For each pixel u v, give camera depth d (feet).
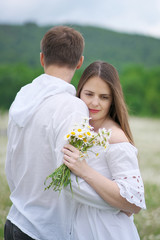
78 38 6.95
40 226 6.48
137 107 82.84
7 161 7.05
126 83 84.79
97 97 7.22
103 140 6.22
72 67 6.91
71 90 6.71
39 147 6.40
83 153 6.21
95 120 7.54
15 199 6.81
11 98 72.69
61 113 6.23
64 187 6.23
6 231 6.95
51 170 6.47
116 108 7.39
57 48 6.73
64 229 6.65
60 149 6.18
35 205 6.61
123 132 7.11
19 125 6.53
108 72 7.22
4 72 73.61
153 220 13.08
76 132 6.00
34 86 6.84
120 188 6.23
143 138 40.40
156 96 83.15
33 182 6.57
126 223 6.79
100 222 6.65
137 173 6.48
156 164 24.30
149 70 90.17
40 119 6.37
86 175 6.16
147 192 16.30
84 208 6.79
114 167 6.56
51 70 6.84
